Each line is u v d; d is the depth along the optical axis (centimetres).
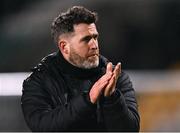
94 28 786
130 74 1656
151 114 1518
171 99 1523
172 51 3666
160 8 3712
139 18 3700
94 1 3681
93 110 743
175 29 3697
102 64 817
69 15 788
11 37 3616
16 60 3500
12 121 1405
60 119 744
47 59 814
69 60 794
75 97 749
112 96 744
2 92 1430
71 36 784
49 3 3734
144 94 1534
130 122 765
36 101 788
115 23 3653
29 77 814
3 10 3753
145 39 3681
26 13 3731
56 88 796
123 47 3625
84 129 760
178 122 1509
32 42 3562
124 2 3716
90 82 805
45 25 3616
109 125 762
